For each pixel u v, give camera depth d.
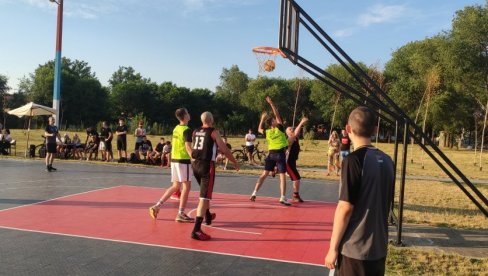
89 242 6.17
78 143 20.31
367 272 2.94
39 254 5.54
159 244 6.18
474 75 35.50
